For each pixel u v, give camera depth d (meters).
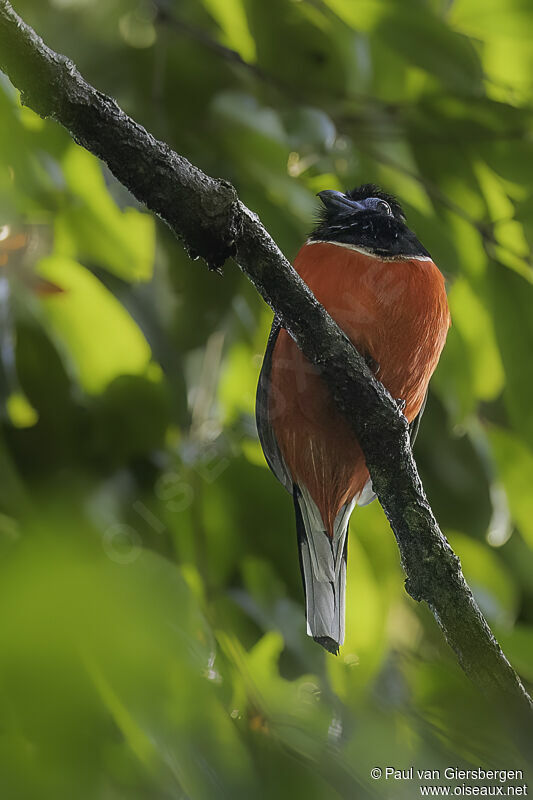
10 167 5.80
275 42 7.84
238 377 8.26
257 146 7.21
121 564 3.50
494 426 9.09
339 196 7.71
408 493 6.00
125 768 3.10
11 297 7.03
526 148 8.02
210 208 4.89
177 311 7.21
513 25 8.48
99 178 7.21
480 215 8.17
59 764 2.74
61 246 7.37
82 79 4.57
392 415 5.86
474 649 5.61
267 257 5.25
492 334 8.22
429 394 8.65
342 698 4.80
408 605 7.73
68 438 6.88
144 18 7.61
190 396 7.45
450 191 8.18
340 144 8.11
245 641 6.36
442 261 7.82
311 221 7.50
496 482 8.79
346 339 5.72
